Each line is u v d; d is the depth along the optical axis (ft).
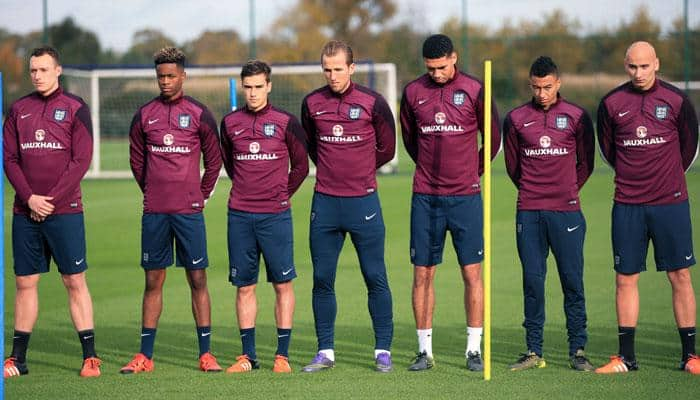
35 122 93.81
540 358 95.50
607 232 193.16
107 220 222.89
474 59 432.25
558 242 95.86
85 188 304.91
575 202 95.76
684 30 393.29
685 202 93.81
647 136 92.68
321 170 96.37
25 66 497.05
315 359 95.96
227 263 166.91
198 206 96.02
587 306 125.80
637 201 93.71
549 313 122.11
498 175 323.98
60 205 93.91
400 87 520.83
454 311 124.57
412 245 96.99
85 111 95.14
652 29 440.86
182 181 95.09
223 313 125.70
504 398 83.56
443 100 94.89
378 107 95.40
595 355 100.89
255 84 94.12
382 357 95.14
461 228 95.91
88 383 90.74
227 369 95.50
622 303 93.86
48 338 112.27
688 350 93.66
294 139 95.45
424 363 95.20
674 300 94.22
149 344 96.84
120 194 283.59
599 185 285.02
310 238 97.19
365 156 95.55
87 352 94.99
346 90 94.89
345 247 181.27
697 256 164.35
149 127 94.99
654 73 92.99
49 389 88.43
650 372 92.58
